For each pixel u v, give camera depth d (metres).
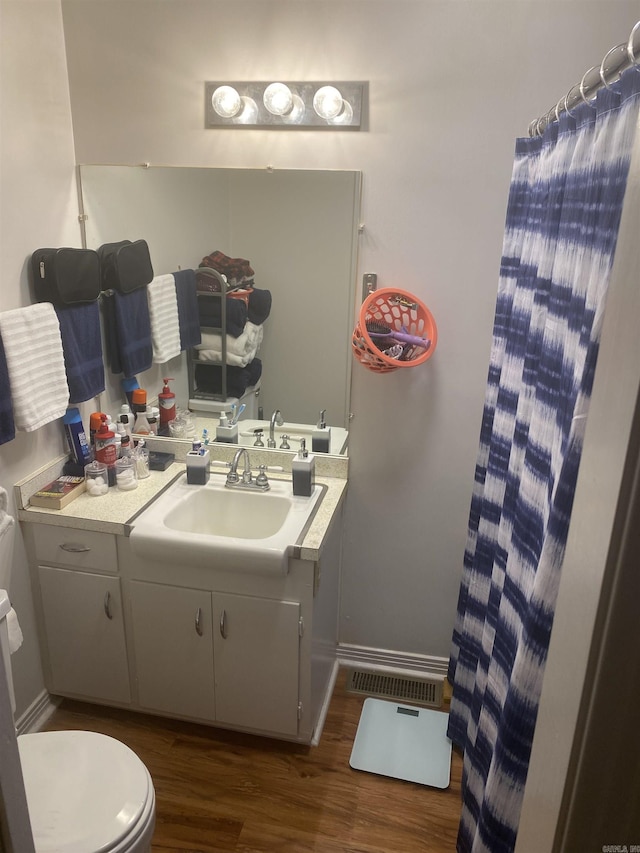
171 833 1.90
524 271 1.55
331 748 2.21
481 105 1.93
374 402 2.26
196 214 2.17
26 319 1.87
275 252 2.17
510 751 1.17
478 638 1.98
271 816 1.97
